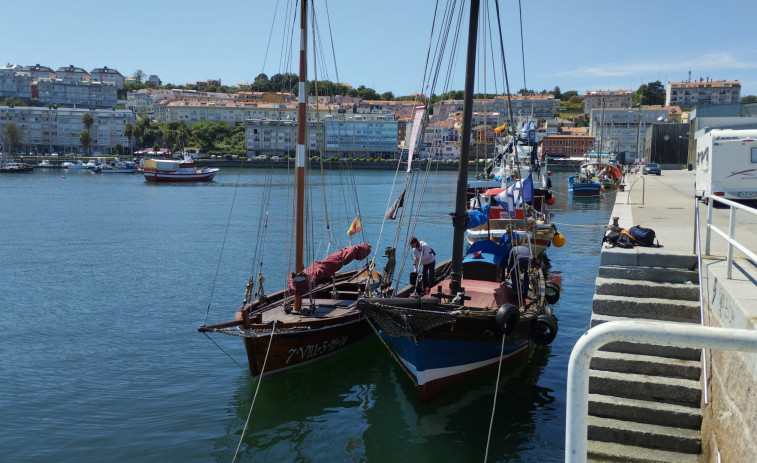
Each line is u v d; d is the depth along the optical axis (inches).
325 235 1646.2
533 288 616.4
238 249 1449.3
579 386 119.3
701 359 366.3
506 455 431.8
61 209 2514.8
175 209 2507.4
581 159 4911.4
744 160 845.8
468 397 526.3
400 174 5497.1
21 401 543.2
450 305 514.9
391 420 495.8
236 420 504.4
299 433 478.9
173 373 615.5
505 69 574.6
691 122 2807.6
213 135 7583.7
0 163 6092.5
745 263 391.2
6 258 1336.1
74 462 437.1
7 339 731.4
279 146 7066.9
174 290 1009.5
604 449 343.9
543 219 1196.5
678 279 440.5
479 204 960.3
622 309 422.0
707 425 325.4
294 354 588.7
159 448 458.3
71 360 655.1
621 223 670.5
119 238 1663.4
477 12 530.9
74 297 958.4
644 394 366.0
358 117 7076.8
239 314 579.2
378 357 647.1
